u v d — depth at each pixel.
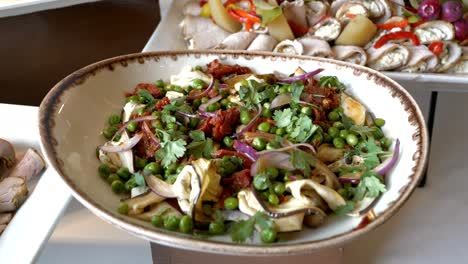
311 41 0.73
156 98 0.62
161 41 0.76
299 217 0.46
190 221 0.47
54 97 0.54
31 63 0.76
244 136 0.55
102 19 0.84
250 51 0.65
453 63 0.73
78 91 0.57
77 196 0.47
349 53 0.73
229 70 0.64
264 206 0.47
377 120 0.58
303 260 0.60
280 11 0.73
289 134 0.55
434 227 0.69
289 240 0.46
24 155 0.56
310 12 0.79
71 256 0.59
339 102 0.60
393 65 0.73
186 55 0.64
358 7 0.77
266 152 0.52
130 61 0.62
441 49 0.72
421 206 0.72
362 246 0.68
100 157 0.54
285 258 0.59
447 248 0.67
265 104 0.59
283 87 0.60
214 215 0.48
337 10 0.80
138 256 0.61
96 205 0.46
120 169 0.53
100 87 0.59
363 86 0.60
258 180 0.49
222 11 0.77
